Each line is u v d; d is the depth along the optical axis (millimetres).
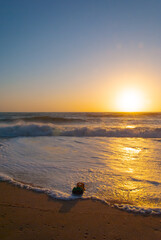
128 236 2205
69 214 2654
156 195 3201
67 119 20453
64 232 2270
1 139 9219
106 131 10773
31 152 6301
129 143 8086
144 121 20266
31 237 2178
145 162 5145
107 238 2166
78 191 3232
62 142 8328
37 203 2955
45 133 10914
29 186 3561
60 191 3357
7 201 3021
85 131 10797
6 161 5230
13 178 4012
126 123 18047
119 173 4270
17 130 11031
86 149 6801
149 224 2432
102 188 3479
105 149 6820
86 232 2268
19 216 2604
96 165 4863
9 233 2248
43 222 2469
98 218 2561
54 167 4711
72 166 4789
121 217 2584
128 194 3246
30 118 20609
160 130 10609
